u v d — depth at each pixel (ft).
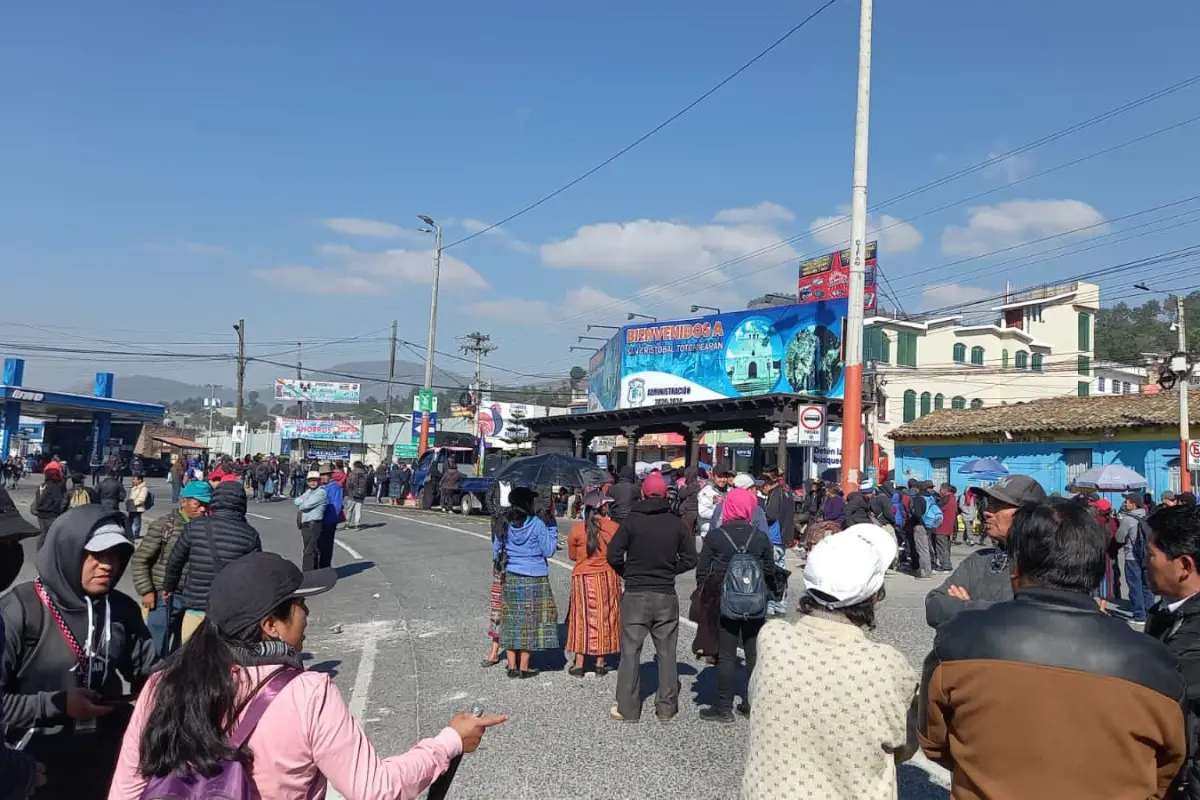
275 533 75.77
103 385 189.47
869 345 122.52
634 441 113.91
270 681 7.57
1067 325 153.69
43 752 9.98
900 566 58.90
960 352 133.59
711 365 121.80
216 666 7.41
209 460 191.62
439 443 154.40
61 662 10.38
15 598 10.39
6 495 10.11
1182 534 9.41
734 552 22.27
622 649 21.35
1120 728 7.19
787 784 8.93
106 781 10.09
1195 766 7.98
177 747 7.10
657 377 129.18
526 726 20.76
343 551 61.41
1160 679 7.38
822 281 129.90
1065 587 8.05
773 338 114.21
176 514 23.71
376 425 253.44
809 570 9.63
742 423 99.71
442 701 23.00
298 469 135.54
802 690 9.04
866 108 52.60
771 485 51.47
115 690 10.90
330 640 31.40
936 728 8.19
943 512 53.83
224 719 7.33
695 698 23.20
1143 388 109.70
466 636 31.63
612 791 16.70
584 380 242.37
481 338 200.64
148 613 23.03
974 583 13.46
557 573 47.09
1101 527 8.32
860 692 8.90
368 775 7.72
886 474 95.61
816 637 9.34
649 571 21.17
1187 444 68.28
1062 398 97.19
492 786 16.96
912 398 125.08
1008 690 7.48
